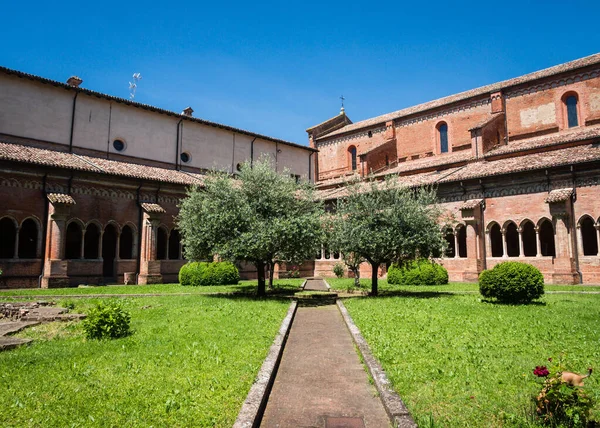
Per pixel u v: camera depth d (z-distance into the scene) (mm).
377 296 18172
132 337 9492
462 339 9148
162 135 32406
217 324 11055
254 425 4988
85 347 8555
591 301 15055
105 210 25609
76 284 23922
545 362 7277
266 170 19312
